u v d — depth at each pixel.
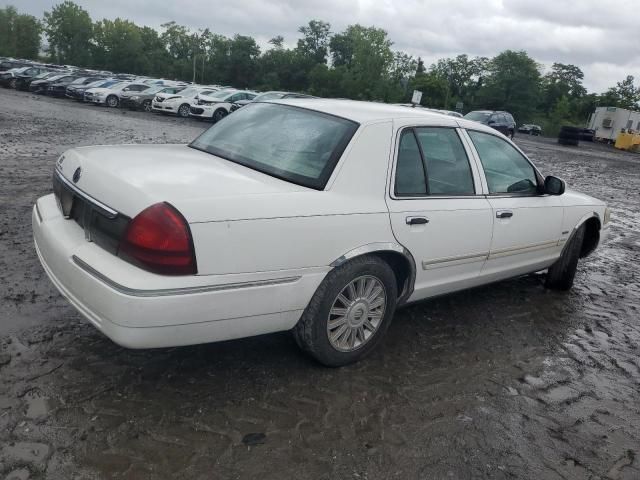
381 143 3.46
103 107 28.94
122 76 55.38
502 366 3.82
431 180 3.75
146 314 2.57
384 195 3.41
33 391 2.91
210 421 2.84
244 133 3.75
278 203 2.92
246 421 2.88
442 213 3.71
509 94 101.19
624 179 18.59
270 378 3.29
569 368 3.91
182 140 16.38
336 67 112.75
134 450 2.58
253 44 111.69
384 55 97.38
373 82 96.88
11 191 7.34
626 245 8.10
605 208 5.59
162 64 118.94
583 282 5.98
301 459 2.65
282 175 3.25
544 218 4.69
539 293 5.42
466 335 4.24
